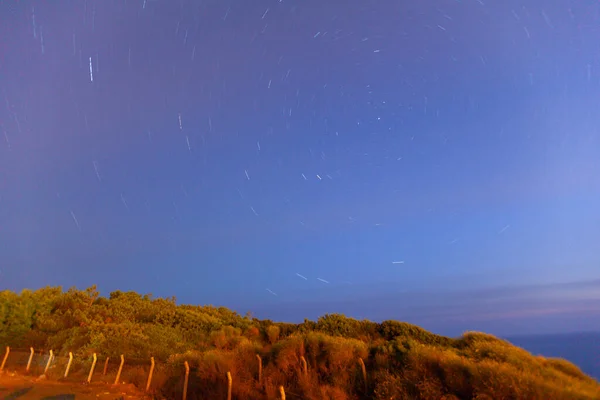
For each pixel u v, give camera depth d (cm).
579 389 943
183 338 2427
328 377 1245
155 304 3512
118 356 1902
